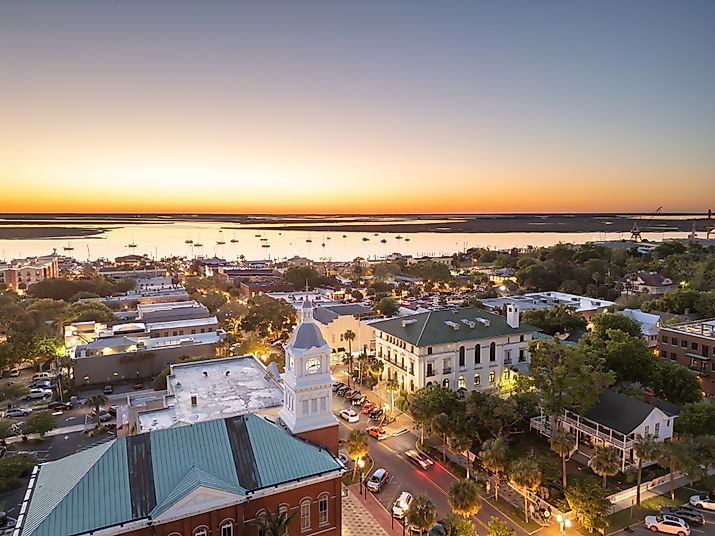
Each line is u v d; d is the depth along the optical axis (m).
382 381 97.38
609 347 82.44
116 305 174.12
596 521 50.47
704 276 175.12
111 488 40.00
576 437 71.25
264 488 43.22
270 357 111.62
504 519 56.16
